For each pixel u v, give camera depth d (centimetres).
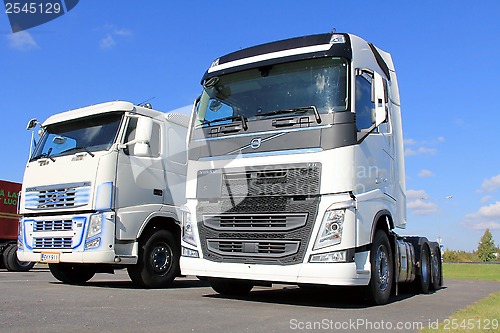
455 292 1103
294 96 734
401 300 862
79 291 857
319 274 664
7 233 1695
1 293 786
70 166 984
